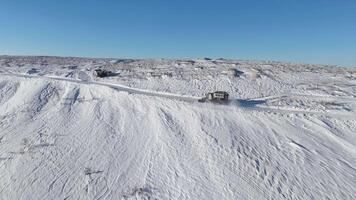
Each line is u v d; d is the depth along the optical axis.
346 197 21.28
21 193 23.84
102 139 29.95
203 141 27.56
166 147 27.33
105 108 36.94
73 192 23.47
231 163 24.58
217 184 22.72
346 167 24.08
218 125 30.03
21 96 44.34
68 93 43.44
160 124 31.19
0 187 24.70
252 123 30.45
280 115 32.03
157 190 22.75
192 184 22.94
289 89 43.91
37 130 33.34
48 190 23.88
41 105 40.53
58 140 30.72
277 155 25.39
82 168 26.00
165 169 24.75
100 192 23.20
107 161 26.58
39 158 27.89
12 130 34.06
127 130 31.22
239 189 22.12
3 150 29.97
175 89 43.97
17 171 26.39
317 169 23.81
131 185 23.53
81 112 36.94
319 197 21.31
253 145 26.70
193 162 25.11
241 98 40.06
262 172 23.53
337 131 29.28
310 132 29.00
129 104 37.34
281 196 21.45
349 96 39.94
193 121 31.17
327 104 36.12
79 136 31.06
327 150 26.20
